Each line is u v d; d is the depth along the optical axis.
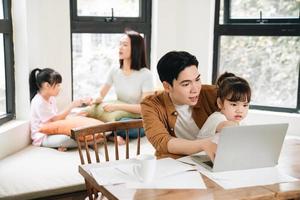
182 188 1.25
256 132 1.39
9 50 3.00
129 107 3.12
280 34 3.38
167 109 1.74
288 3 3.37
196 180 1.31
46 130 2.93
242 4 3.51
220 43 3.63
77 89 3.61
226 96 1.69
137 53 3.23
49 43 3.30
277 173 1.41
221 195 1.20
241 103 1.70
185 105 1.77
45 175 2.42
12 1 2.98
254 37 3.51
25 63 3.05
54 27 3.29
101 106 3.22
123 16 3.63
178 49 3.68
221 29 3.56
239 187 1.26
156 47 3.63
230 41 3.60
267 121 3.34
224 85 1.72
